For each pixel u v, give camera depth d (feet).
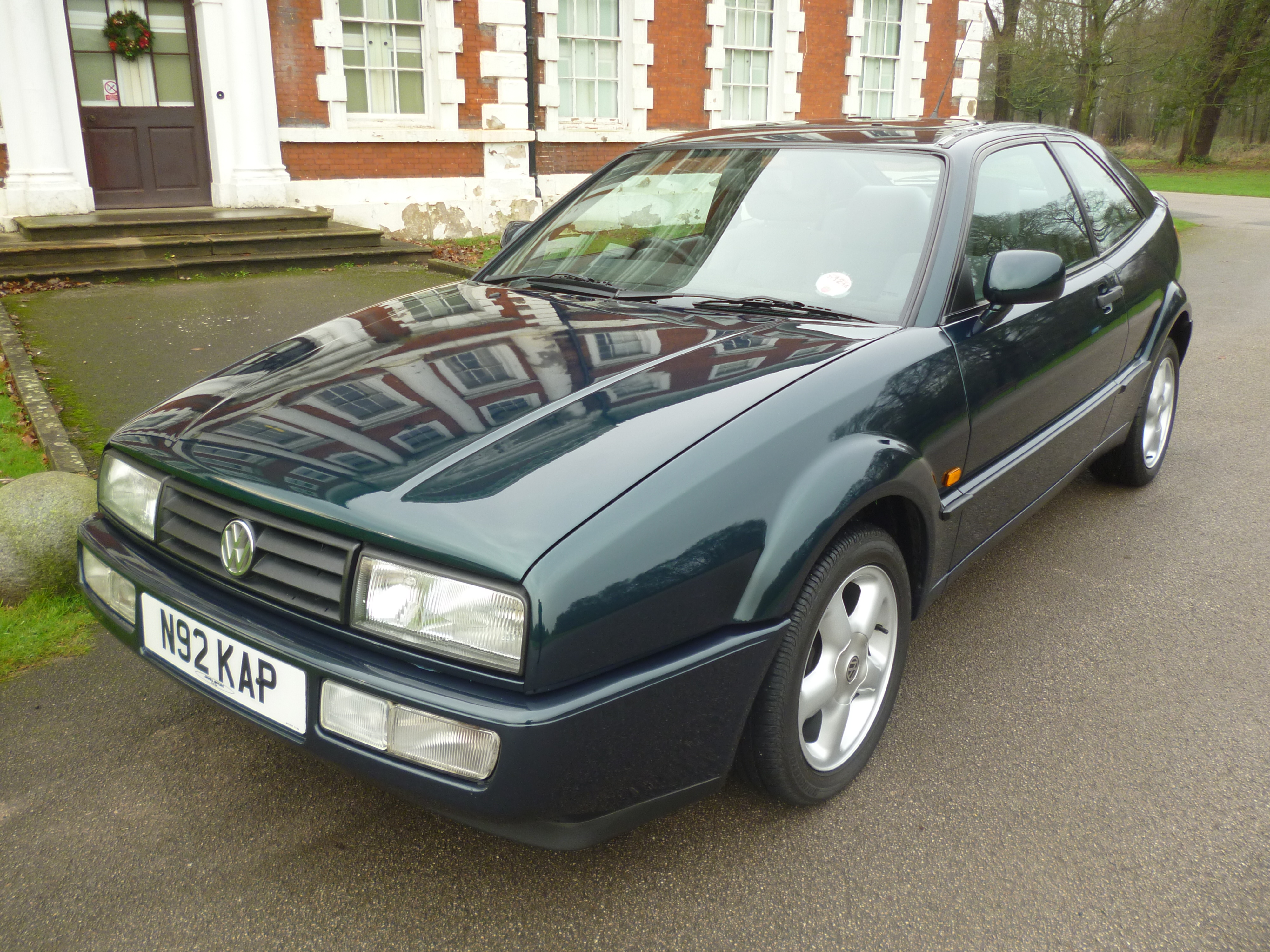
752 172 10.24
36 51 31.30
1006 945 6.41
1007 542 13.08
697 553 5.98
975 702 9.32
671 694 5.94
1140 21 103.09
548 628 5.40
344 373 7.61
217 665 6.43
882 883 6.95
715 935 6.47
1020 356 9.37
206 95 35.27
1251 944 6.45
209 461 6.61
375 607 5.76
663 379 7.09
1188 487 15.06
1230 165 131.54
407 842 7.32
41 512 10.74
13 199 32.01
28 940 6.33
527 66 41.68
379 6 38.14
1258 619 11.00
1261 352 24.11
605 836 6.05
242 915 6.58
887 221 9.19
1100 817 7.70
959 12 56.90
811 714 7.27
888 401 7.50
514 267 10.68
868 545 7.29
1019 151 10.94
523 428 6.47
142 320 24.31
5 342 20.80
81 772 8.05
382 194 39.19
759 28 49.26
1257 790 8.05
